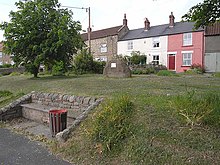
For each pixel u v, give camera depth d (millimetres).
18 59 14055
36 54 13625
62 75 15992
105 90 7504
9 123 7121
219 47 24469
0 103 8344
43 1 13859
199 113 4148
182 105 4438
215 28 25031
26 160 4215
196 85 8664
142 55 29156
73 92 7590
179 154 3533
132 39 31359
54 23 13477
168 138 3893
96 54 35812
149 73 19906
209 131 3857
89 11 23594
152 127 4238
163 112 4617
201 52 25359
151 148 3793
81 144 4512
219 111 4051
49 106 7512
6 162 4137
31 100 8312
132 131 4285
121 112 4738
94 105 5688
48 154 4492
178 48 27016
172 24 28922
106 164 3879
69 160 4195
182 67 26734
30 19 13336
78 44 14711
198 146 3592
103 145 4199
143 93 6598
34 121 7305
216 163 3246
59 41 12742
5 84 12328
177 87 7945
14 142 5254
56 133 5461
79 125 5121
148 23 31672
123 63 12211
